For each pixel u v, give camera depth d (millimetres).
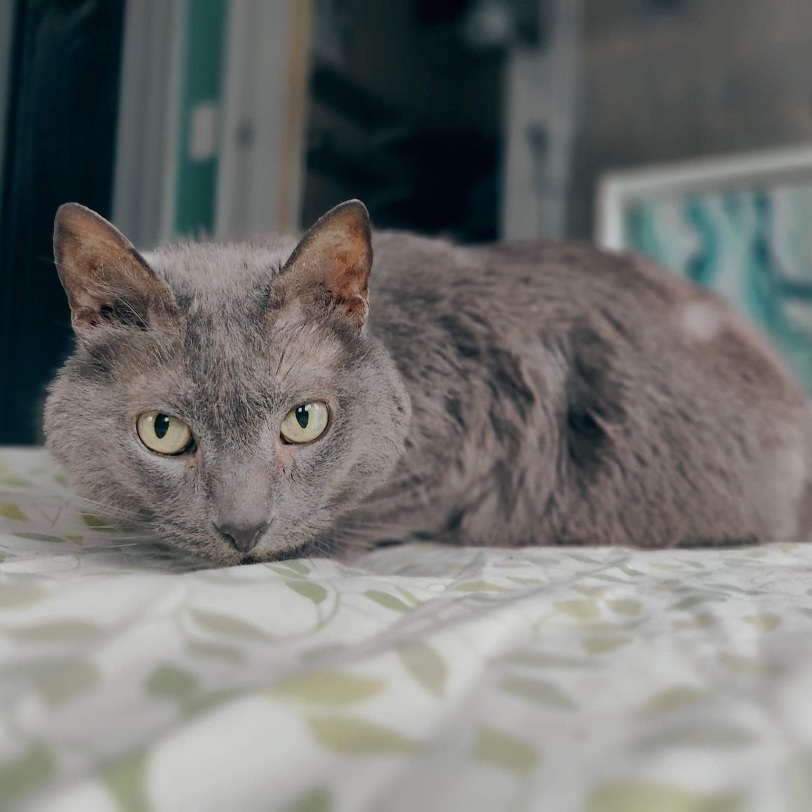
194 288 266
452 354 338
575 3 1066
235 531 237
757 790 110
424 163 904
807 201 910
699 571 264
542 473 356
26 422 432
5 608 151
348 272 272
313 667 138
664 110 1018
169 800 104
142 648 143
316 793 109
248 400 247
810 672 148
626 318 374
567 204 1060
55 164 424
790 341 904
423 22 920
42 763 111
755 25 973
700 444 363
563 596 203
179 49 487
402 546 344
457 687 142
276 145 556
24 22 414
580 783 112
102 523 280
